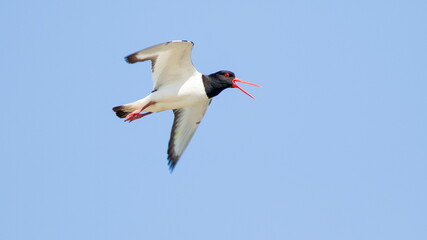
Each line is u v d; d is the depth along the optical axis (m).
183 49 17.75
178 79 18.69
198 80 18.75
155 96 18.52
